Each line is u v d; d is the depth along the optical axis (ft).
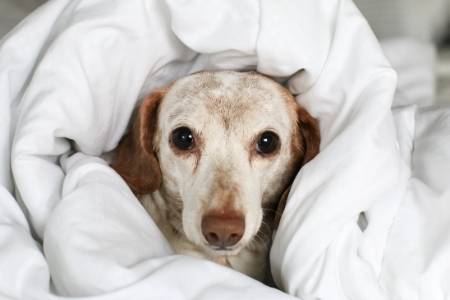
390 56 2.18
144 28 1.45
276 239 1.37
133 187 1.56
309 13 1.42
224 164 1.44
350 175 1.29
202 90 1.50
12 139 1.41
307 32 1.41
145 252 1.23
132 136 1.58
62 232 1.19
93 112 1.42
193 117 1.48
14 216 1.32
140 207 1.34
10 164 1.40
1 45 1.46
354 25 1.42
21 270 1.17
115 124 1.56
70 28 1.38
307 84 1.48
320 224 1.27
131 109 1.56
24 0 2.35
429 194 1.36
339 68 1.43
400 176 1.37
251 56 1.51
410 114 1.66
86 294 1.12
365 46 1.40
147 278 1.10
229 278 1.15
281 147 1.52
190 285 1.12
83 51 1.38
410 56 2.19
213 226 1.33
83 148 1.48
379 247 1.30
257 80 1.53
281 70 1.47
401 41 2.22
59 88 1.36
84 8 1.44
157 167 1.56
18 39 1.45
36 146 1.34
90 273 1.12
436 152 1.50
